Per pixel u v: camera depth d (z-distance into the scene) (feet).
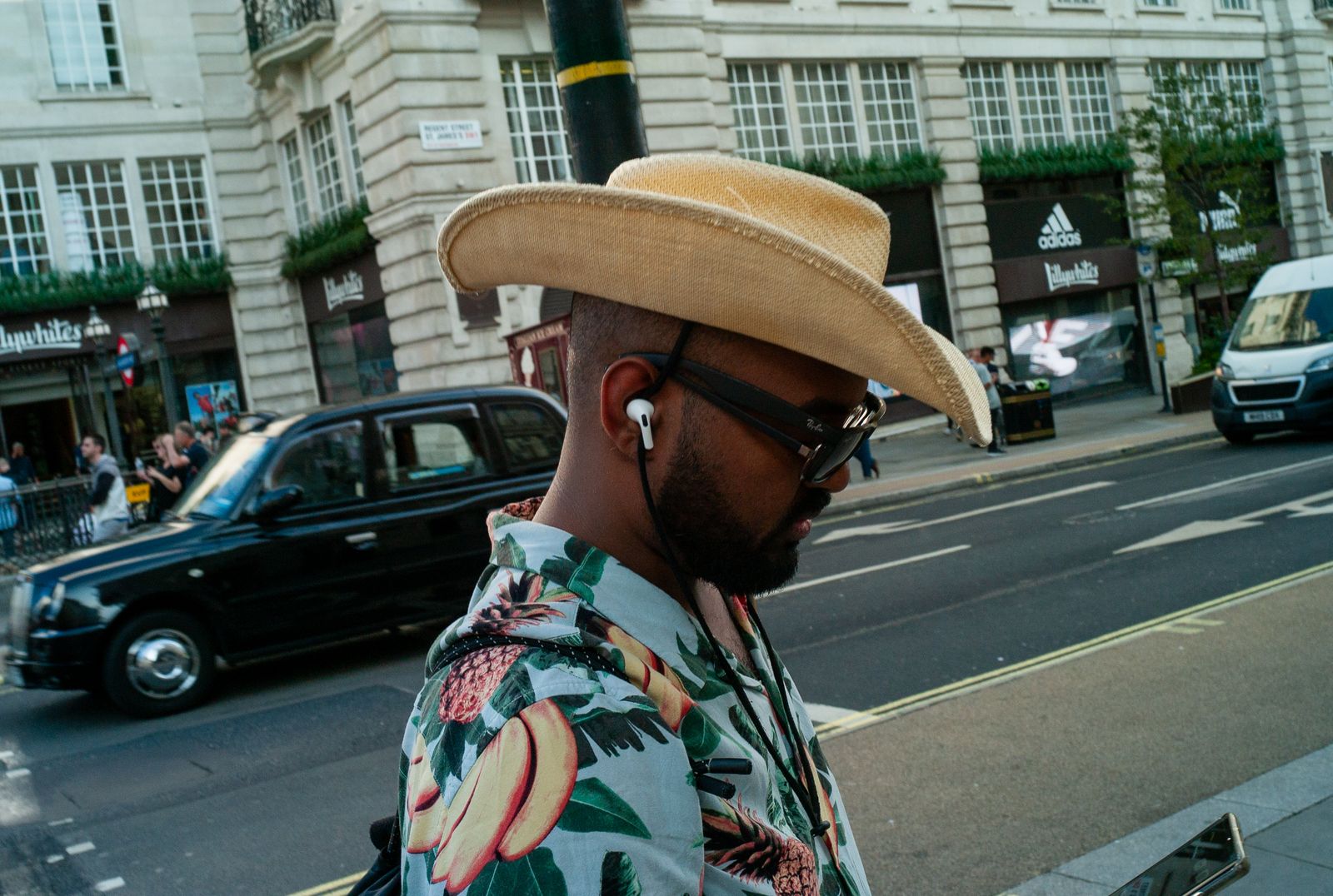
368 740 19.11
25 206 64.54
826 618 24.44
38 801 17.61
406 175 55.16
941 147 74.69
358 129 58.23
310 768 17.93
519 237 2.82
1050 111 81.51
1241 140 87.81
